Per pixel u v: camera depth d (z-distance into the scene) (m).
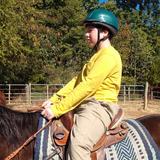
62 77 26.97
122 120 3.71
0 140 3.39
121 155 3.51
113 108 3.51
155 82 27.67
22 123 3.52
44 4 31.23
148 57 29.66
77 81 3.73
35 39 21.52
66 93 3.78
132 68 28.75
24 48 20.33
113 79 3.51
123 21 36.84
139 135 3.70
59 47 29.59
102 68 3.38
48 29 24.97
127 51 28.06
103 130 3.46
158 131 3.90
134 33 30.25
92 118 3.40
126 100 21.36
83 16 31.72
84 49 29.91
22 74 24.44
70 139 3.37
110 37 3.62
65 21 31.41
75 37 30.67
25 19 20.72
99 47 3.61
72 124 3.47
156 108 20.58
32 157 3.43
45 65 26.41
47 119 3.47
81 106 3.51
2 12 18.36
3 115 3.48
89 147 3.37
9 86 20.00
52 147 3.40
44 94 20.88
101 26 3.56
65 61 30.09
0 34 18.39
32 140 3.44
